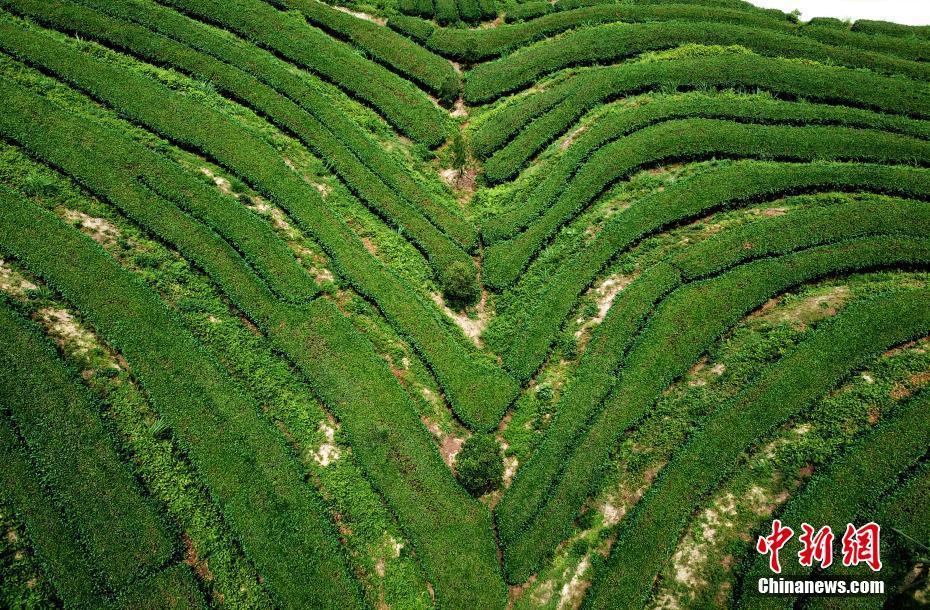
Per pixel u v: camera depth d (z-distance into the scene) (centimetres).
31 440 2702
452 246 3956
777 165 4097
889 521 2719
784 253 3697
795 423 3080
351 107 4509
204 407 3003
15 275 3086
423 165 4381
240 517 2808
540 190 4153
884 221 3728
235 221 3609
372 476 3064
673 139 4225
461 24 5272
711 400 3206
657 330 3462
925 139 4259
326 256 3738
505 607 2883
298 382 3266
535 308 3688
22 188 3359
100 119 3791
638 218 3916
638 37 4938
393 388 3309
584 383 3375
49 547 2536
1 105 3575
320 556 2809
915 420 2925
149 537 2650
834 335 3250
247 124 4134
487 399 3391
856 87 4528
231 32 4691
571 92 4622
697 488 2955
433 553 2939
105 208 3459
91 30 4216
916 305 3306
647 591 2773
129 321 3105
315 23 4959
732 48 4875
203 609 2589
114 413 2880
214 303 3359
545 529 3019
